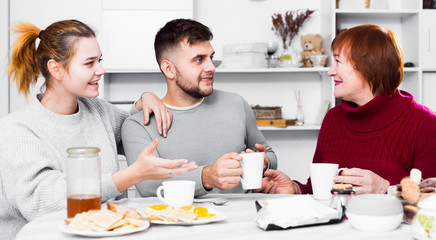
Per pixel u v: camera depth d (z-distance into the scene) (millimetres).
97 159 963
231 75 3326
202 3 3277
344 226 937
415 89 3121
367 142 1560
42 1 2873
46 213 1159
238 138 1668
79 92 1391
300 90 3352
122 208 960
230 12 3291
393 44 1490
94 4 2896
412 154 1503
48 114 1385
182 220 939
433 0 3107
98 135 1507
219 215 1009
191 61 1534
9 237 1344
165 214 952
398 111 1511
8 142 1271
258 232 899
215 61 2822
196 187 1310
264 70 3020
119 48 2920
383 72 1476
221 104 1711
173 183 1123
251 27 3299
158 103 1590
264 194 1357
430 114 1507
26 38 1438
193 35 1517
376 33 1494
